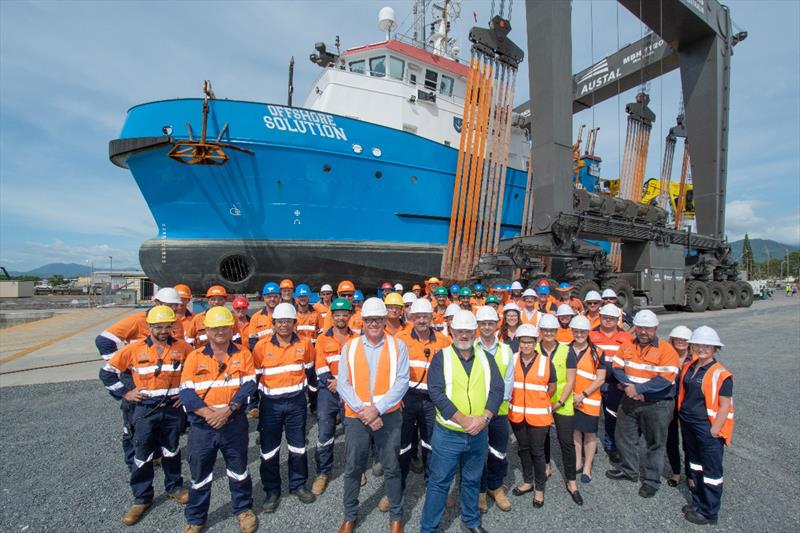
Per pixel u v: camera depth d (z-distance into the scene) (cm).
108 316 1761
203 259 1077
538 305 719
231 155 1031
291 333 362
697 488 329
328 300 734
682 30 1672
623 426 394
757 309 1975
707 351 334
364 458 315
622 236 1395
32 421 532
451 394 292
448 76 1432
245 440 324
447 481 292
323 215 1134
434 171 1271
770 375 735
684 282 1641
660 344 368
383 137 1176
